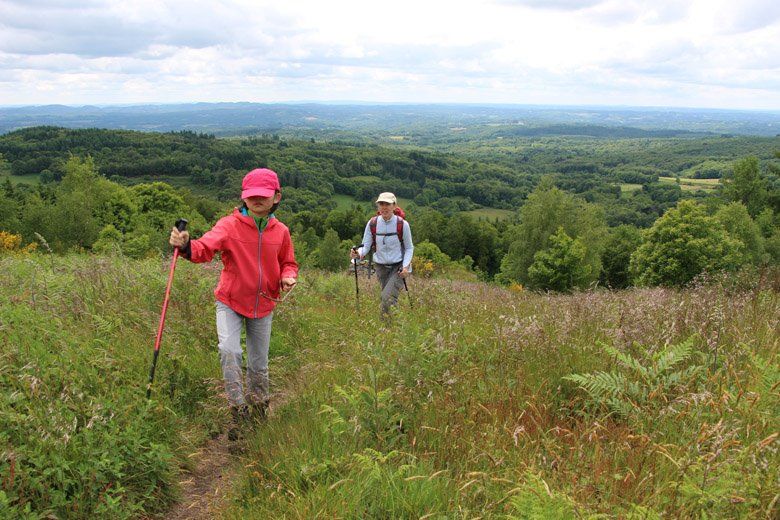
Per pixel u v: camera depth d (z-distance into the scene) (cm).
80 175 7444
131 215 7625
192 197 11581
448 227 10581
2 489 259
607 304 589
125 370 415
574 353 412
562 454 289
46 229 5834
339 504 258
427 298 741
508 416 330
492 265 10644
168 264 830
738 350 383
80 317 526
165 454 316
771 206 7088
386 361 390
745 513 209
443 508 255
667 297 619
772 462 233
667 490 235
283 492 290
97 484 281
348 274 1283
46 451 286
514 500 231
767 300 570
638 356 398
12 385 351
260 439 362
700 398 286
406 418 336
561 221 6069
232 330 409
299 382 478
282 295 697
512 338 427
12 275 669
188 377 446
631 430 306
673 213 4381
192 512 307
